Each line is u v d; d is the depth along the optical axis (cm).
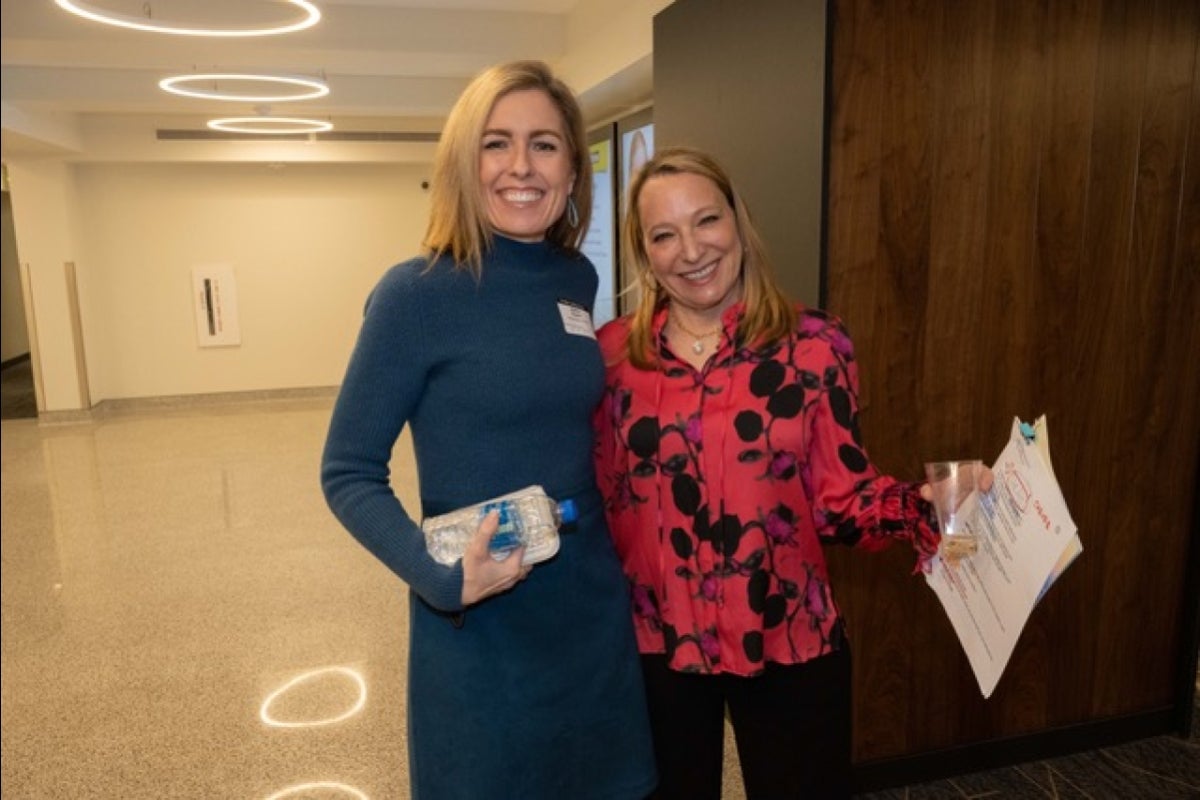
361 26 543
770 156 242
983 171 229
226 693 324
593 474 152
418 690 142
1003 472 146
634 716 153
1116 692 271
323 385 1005
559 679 143
